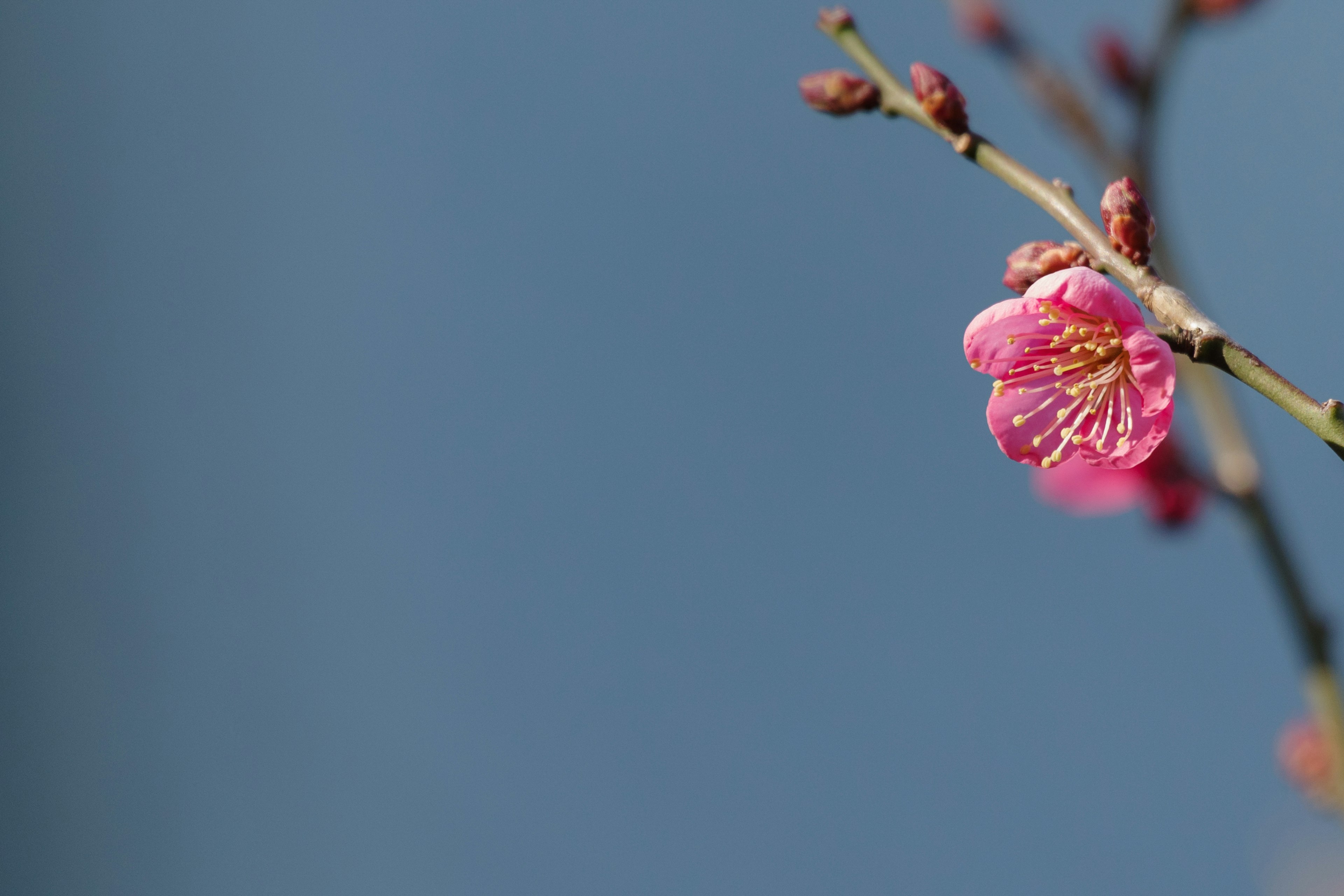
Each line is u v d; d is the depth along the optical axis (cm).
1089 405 74
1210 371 78
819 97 76
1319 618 77
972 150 75
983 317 73
